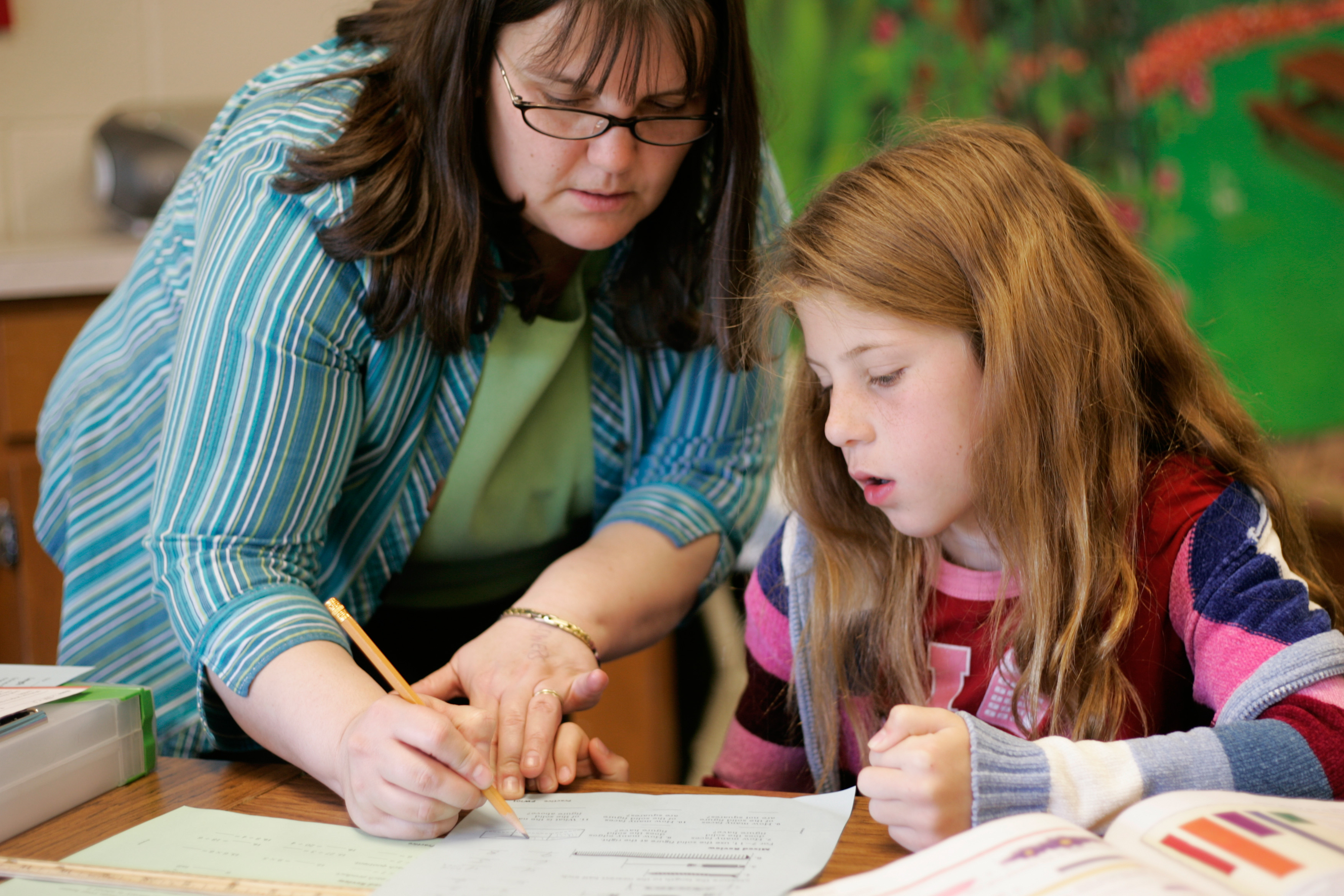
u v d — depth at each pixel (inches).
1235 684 31.4
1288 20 98.3
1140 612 34.1
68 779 30.2
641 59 32.6
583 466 45.1
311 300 34.8
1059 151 95.7
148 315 42.4
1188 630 33.4
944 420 33.4
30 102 89.4
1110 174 97.3
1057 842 23.0
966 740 27.1
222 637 32.8
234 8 95.4
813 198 37.3
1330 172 101.4
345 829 28.9
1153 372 36.5
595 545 41.7
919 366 33.1
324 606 34.7
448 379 39.6
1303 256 101.8
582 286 42.1
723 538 44.6
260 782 32.1
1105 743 28.8
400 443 39.7
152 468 41.9
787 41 88.7
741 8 35.7
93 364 44.4
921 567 38.0
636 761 79.0
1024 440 33.5
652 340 42.9
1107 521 34.1
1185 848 23.0
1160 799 25.0
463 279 35.9
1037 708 35.2
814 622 38.6
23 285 72.4
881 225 33.9
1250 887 21.3
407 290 35.4
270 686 31.9
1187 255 99.8
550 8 32.2
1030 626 34.7
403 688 31.2
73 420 43.7
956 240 33.4
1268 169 100.2
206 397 34.4
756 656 41.1
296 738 31.0
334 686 31.2
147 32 92.7
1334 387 104.3
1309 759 28.3
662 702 78.9
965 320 33.0
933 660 38.0
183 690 40.9
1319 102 99.7
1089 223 36.0
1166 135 97.7
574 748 33.2
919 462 33.7
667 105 34.9
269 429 34.3
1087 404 34.0
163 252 42.3
